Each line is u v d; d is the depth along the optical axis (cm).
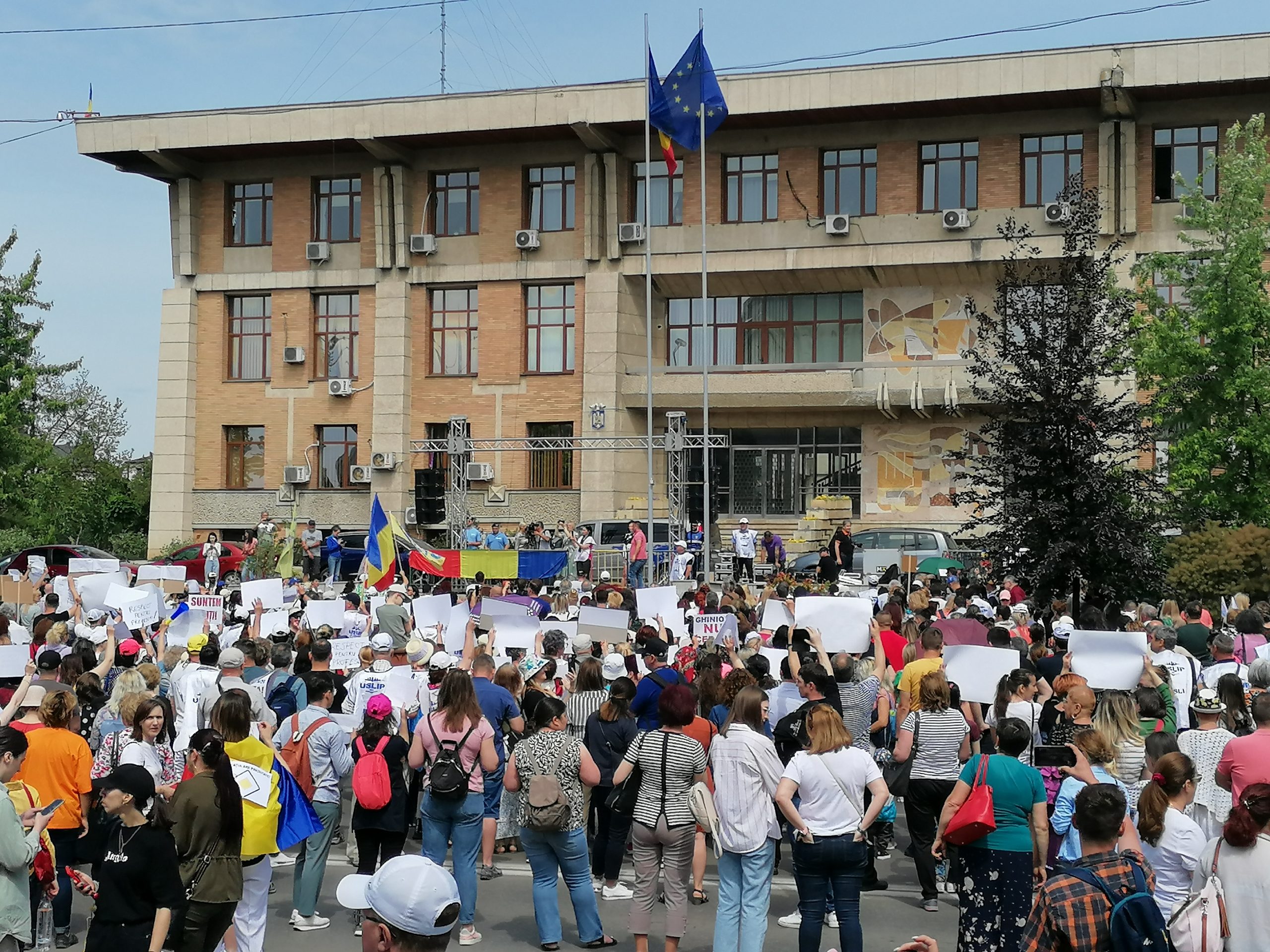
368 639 1531
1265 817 731
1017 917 882
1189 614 1659
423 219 4888
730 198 4644
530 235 4703
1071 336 2617
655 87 3997
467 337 4866
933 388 4384
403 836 1122
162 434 5031
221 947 1027
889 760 1205
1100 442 2609
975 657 1166
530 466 4766
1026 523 2602
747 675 1196
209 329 5059
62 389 7594
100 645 1641
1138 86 4081
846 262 4466
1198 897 731
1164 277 3472
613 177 4650
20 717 1127
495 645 1553
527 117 4581
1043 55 4162
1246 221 3244
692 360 4753
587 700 1302
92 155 4941
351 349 4956
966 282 4500
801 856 932
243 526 4978
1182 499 3238
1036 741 1134
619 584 2981
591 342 4672
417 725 1142
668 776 1012
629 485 4709
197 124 4834
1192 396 3256
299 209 4981
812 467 4666
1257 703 907
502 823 1406
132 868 786
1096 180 4309
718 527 4469
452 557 3231
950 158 4475
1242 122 4156
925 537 3875
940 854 923
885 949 1066
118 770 792
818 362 4634
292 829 989
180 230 5044
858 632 1302
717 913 977
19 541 4606
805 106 4372
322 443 4978
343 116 4728
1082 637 1199
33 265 4503
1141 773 1000
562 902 1240
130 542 5425
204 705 1147
